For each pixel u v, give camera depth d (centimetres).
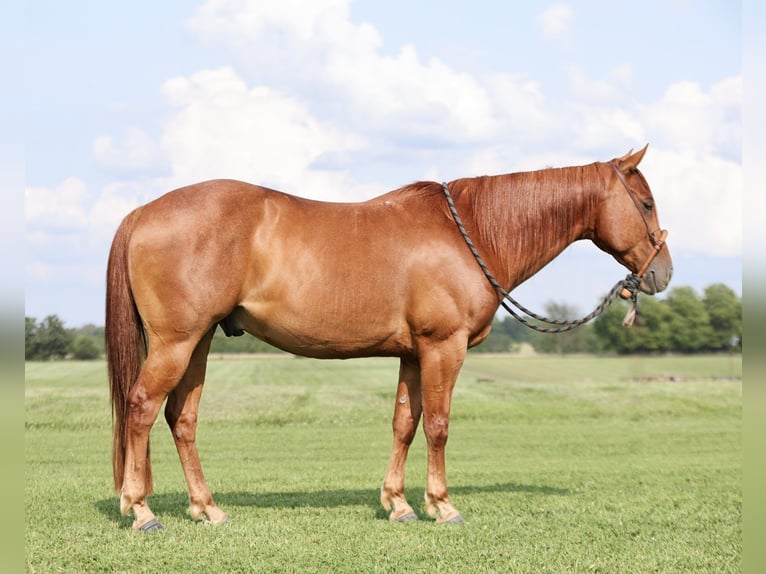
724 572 527
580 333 6234
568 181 670
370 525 635
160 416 1712
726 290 6112
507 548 574
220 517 632
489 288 638
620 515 701
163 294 584
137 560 530
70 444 1350
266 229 605
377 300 616
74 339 4662
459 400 2134
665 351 5950
